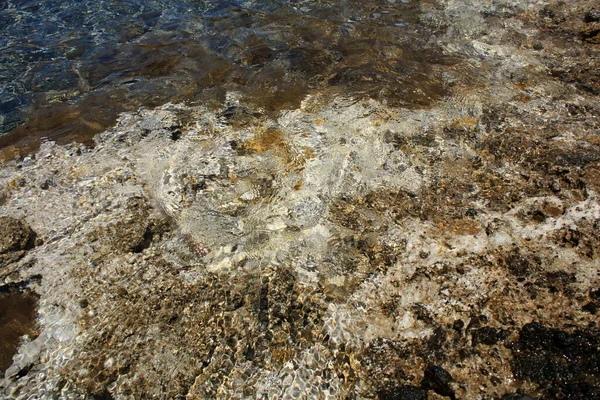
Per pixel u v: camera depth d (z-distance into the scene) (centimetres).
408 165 386
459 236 333
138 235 347
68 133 440
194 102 467
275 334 290
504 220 339
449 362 268
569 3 582
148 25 604
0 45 573
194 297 311
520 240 324
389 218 351
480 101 441
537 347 265
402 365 273
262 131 420
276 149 400
